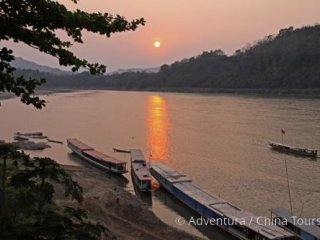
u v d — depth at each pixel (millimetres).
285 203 40219
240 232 32188
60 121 100812
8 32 7898
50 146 71188
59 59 8555
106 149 67375
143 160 53250
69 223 8375
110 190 40781
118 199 37062
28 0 7809
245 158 58875
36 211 8602
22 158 8578
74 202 34062
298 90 167500
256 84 193750
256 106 122188
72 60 8570
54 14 7871
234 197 42188
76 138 77000
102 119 103375
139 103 149125
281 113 101750
